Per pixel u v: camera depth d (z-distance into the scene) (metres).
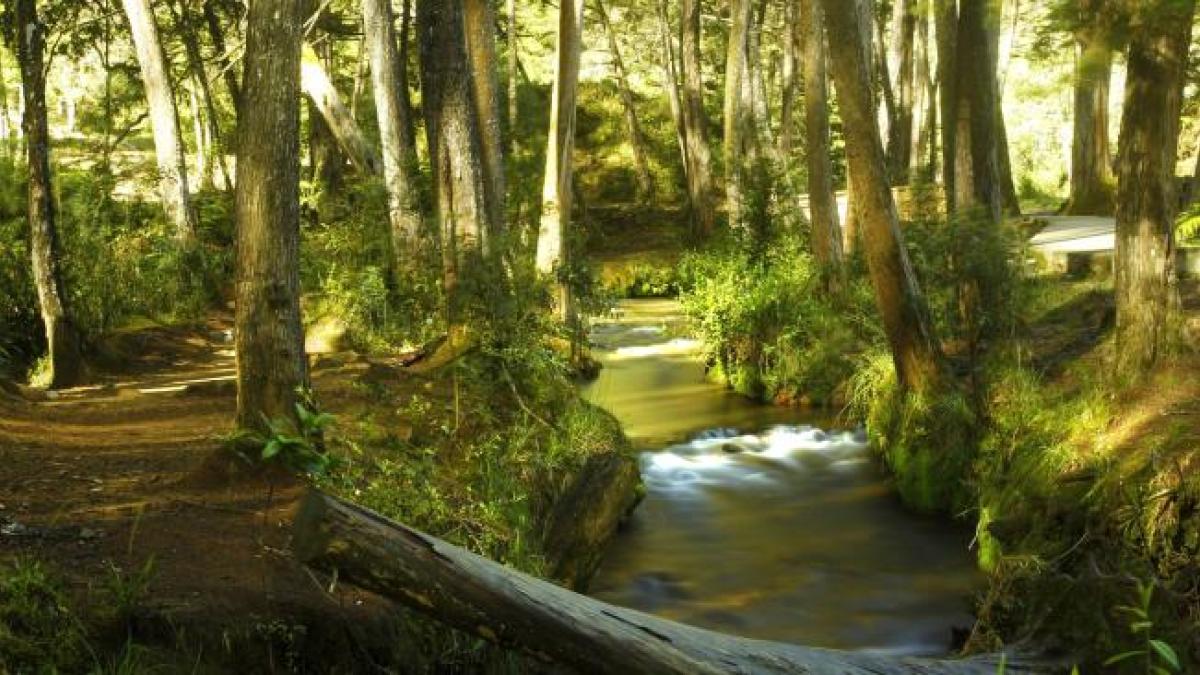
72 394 11.26
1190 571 7.11
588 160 42.62
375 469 7.86
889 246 12.03
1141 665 5.96
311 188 22.39
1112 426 9.66
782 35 42.34
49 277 12.43
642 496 11.73
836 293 16.83
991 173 14.93
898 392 12.62
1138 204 10.13
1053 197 40.94
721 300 17.52
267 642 5.23
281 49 7.13
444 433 9.30
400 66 19.77
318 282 17.72
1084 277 17.44
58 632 4.81
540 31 48.34
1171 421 9.12
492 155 15.70
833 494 12.11
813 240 17.47
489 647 6.00
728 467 13.12
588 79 45.62
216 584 5.60
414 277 16.39
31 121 12.19
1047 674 6.08
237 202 7.23
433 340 13.69
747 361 16.97
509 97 34.56
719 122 43.31
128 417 9.88
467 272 12.52
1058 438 10.04
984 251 12.56
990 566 9.70
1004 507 9.84
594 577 9.71
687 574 9.88
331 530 4.24
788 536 10.87
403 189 18.02
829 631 8.75
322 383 11.02
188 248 20.45
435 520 7.07
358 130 21.16
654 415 15.62
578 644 4.50
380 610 5.71
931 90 29.72
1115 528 8.30
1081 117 29.91
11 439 8.41
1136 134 10.11
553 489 9.53
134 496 6.98
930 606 9.18
